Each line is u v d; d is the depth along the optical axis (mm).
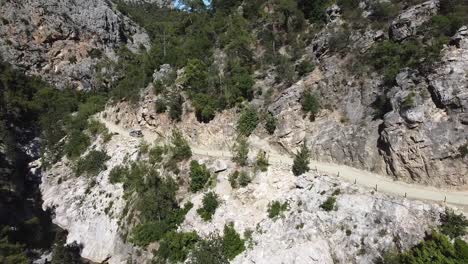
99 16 152500
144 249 57344
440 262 37719
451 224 39719
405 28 58094
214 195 58000
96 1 155875
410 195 45281
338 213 47469
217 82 75188
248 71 76625
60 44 137500
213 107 72375
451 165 45406
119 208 66938
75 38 141625
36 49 131750
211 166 62375
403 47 56938
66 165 89750
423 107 48938
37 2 135875
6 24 129375
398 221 43031
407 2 63875
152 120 81000
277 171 57281
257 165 59219
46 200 82625
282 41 79688
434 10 56719
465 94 46188
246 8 94562
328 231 47094
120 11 184250
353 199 47500
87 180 80000
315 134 60469
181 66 86875
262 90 71500
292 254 46375
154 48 108625
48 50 134500
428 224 41344
